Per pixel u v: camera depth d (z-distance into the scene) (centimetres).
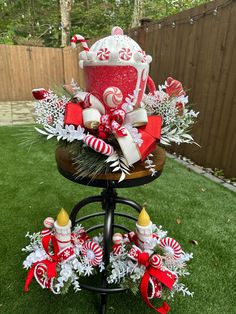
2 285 86
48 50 436
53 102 65
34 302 80
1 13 658
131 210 131
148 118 62
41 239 73
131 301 82
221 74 158
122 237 80
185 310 79
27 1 687
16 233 111
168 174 171
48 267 66
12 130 254
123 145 56
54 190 147
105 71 59
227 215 127
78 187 151
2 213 124
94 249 74
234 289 86
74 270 72
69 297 83
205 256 100
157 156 73
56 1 689
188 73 185
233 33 147
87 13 611
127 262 72
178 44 189
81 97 64
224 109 160
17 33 655
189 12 174
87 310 79
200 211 130
